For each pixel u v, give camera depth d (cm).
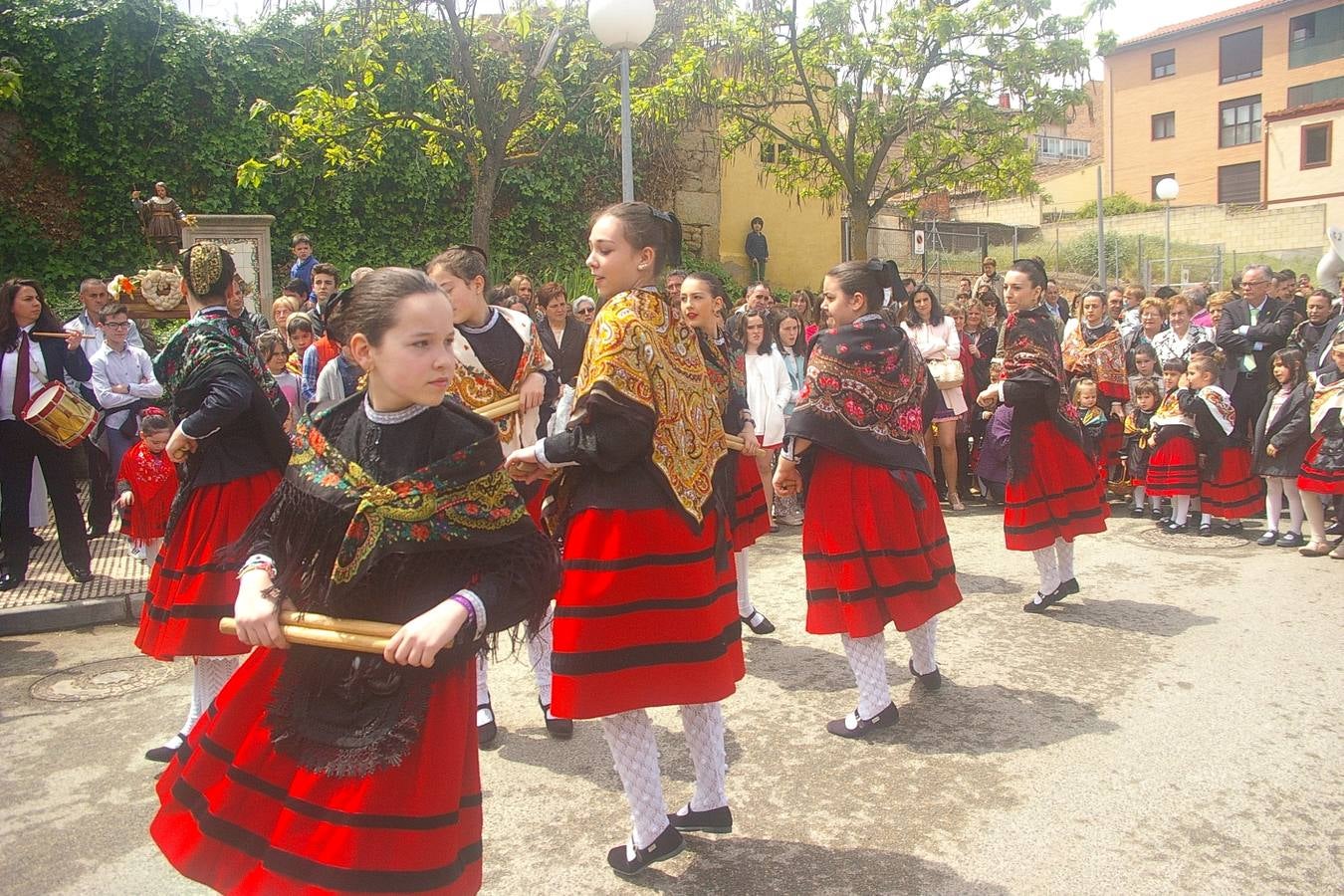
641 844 298
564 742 403
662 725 420
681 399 301
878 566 394
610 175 1642
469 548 206
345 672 204
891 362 400
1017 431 538
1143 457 836
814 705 437
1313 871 297
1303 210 2805
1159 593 594
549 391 432
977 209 3734
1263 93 3656
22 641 549
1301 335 835
